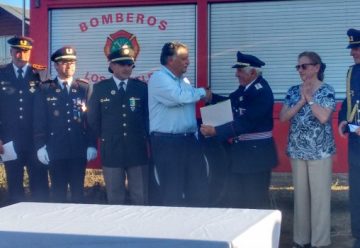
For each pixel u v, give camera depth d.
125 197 5.59
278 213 2.77
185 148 5.01
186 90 4.91
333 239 5.50
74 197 5.54
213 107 5.07
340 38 5.86
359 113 4.91
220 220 2.54
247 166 5.11
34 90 5.65
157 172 5.02
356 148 4.93
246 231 2.33
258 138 5.13
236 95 5.24
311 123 5.01
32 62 6.37
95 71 6.29
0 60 15.89
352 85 4.97
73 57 5.50
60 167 5.48
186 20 6.11
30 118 5.66
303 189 5.13
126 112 5.35
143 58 6.19
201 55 6.07
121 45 6.22
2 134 5.69
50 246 2.27
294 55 5.94
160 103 4.95
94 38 6.28
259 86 5.10
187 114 5.03
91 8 6.27
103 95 5.38
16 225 2.44
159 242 2.19
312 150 5.00
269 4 5.96
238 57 5.14
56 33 6.34
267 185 5.25
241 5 6.01
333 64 5.88
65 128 5.45
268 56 5.99
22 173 5.83
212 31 6.06
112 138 5.34
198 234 2.27
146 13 6.17
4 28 18.80
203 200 5.11
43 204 2.96
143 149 5.40
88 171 6.85
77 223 2.47
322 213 5.06
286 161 5.93
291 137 5.14
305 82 4.97
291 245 5.40
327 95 4.94
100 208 2.82
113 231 2.32
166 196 4.98
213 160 5.31
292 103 5.18
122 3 6.18
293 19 5.93
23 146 5.64
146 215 2.65
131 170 5.42
